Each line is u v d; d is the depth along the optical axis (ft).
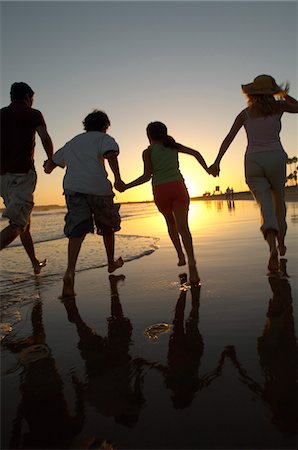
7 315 9.42
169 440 4.26
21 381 5.86
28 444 4.36
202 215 55.83
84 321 8.66
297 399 4.88
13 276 14.67
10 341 7.64
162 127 12.84
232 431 4.33
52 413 4.95
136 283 12.12
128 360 6.41
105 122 12.73
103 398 5.24
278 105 12.09
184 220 12.37
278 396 4.97
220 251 17.60
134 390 5.39
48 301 10.61
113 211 12.42
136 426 4.56
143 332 7.71
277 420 4.49
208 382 5.45
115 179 12.28
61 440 4.40
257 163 12.18
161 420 4.64
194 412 4.74
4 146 11.95
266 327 7.43
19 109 12.14
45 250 23.31
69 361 6.51
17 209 11.85
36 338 7.73
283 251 13.71
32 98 12.92
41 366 6.36
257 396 5.00
